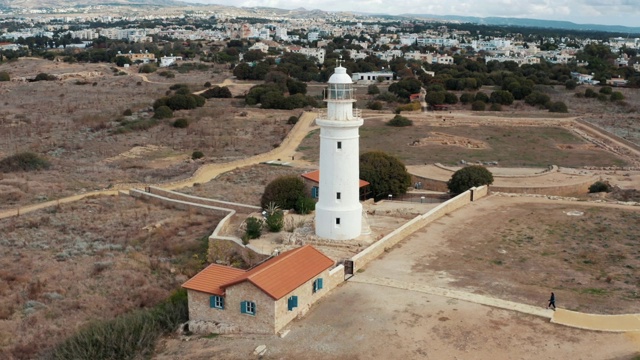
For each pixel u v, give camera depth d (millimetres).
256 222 49281
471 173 66500
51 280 43344
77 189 75312
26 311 38125
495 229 51250
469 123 127250
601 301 35281
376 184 64562
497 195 65375
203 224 58031
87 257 48656
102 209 64562
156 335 32438
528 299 35531
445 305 34156
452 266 41719
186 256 49344
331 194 45469
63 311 38219
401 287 37062
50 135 112938
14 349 32906
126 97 163125
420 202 64000
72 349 31219
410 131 117812
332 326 31906
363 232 47562
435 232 50156
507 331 30906
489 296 35875
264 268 32812
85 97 163500
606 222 53375
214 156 97125
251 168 87938
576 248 46156
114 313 37719
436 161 91938
